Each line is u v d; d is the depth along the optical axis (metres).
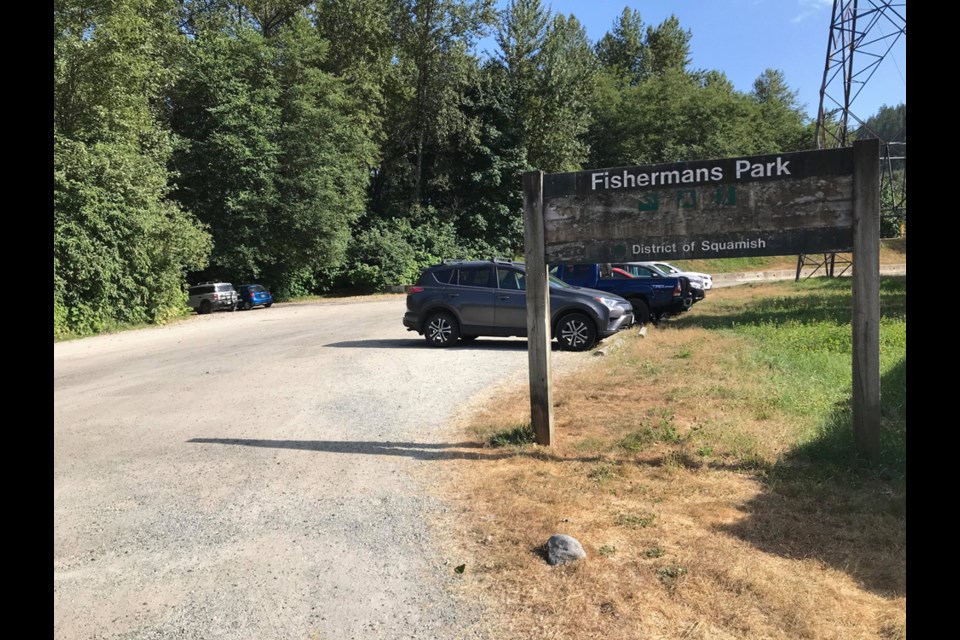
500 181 47.31
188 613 3.40
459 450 5.91
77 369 12.84
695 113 58.91
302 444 6.39
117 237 22.69
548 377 5.86
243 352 13.45
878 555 3.55
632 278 15.23
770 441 5.54
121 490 5.29
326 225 35.78
